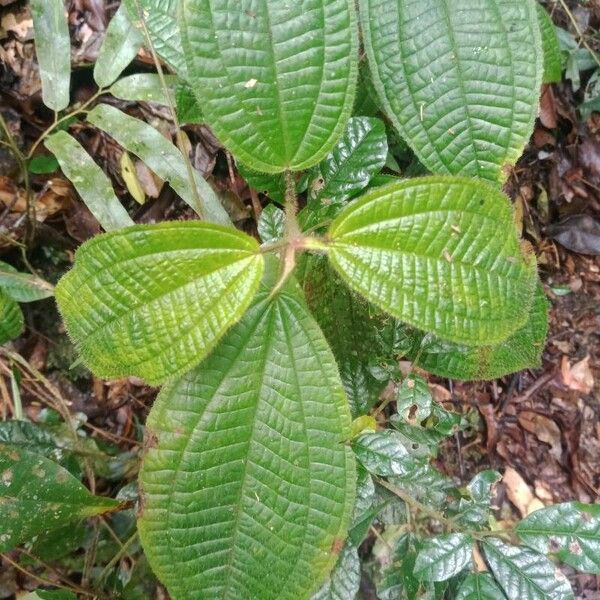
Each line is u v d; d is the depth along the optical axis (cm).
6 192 52
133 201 55
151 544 31
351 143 41
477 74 31
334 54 27
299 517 30
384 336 41
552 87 69
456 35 31
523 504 66
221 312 26
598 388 71
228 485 30
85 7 53
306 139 28
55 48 45
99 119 46
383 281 26
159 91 45
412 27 31
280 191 41
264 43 26
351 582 38
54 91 45
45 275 55
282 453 30
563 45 65
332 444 30
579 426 69
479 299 27
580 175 71
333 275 38
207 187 45
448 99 31
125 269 26
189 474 30
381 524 56
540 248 72
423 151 32
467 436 67
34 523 35
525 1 30
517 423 69
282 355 30
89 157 46
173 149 45
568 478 68
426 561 37
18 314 45
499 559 37
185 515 30
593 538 36
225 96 27
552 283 72
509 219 26
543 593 36
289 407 30
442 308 26
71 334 28
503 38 31
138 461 51
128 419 56
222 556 31
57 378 55
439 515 40
